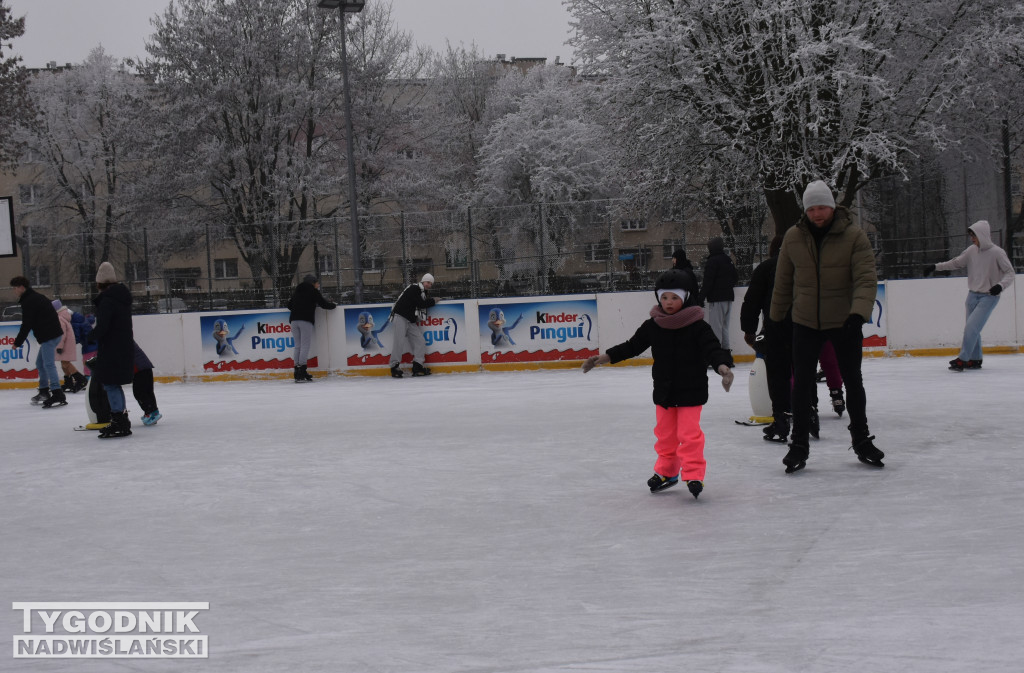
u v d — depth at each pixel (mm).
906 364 16734
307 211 42344
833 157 26719
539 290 22266
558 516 6434
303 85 39062
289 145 41094
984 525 5648
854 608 4297
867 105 26703
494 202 46969
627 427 10492
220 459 9516
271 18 39219
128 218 40812
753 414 10195
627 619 4293
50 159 47812
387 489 7625
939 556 5051
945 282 18328
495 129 48750
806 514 6125
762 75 26938
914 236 21312
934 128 25531
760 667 3641
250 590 5031
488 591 4828
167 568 5570
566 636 4094
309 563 5543
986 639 3824
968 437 8773
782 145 26375
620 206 21984
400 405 13977
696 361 6684
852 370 7461
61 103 48406
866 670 3562
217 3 39125
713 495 6820
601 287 22141
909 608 4254
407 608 4594
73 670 3949
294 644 4129
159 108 38938
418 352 19781
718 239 18391
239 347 20766
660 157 28234
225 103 38875
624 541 5707
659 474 6980
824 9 26109
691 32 26719
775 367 8844
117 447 10734
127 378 11484
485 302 19875
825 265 7316
